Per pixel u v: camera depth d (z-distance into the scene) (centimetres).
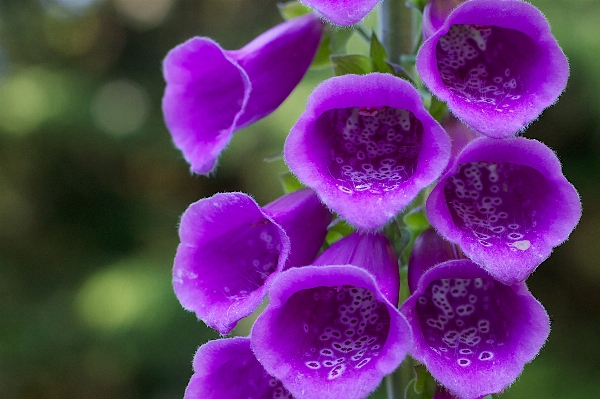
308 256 42
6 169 140
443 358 39
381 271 41
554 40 39
